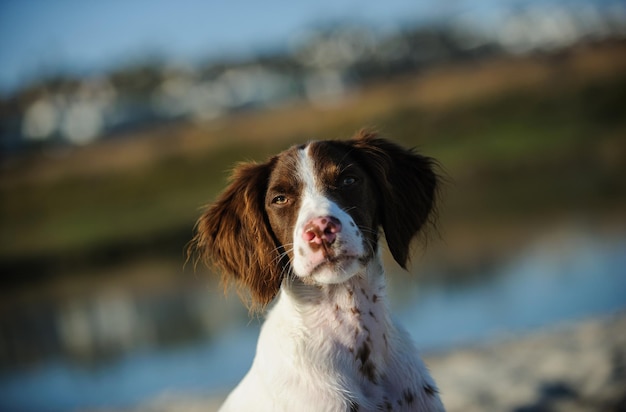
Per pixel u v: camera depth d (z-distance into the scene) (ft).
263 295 14.30
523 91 122.93
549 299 39.06
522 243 56.49
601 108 110.42
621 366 23.15
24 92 227.40
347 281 13.46
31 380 41.16
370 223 14.12
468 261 52.90
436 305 40.75
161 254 82.69
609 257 47.09
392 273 51.42
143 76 239.91
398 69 220.23
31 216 113.09
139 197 112.37
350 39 240.32
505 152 99.14
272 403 13.07
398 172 15.43
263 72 239.30
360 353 13.42
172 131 168.86
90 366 42.19
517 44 216.33
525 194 79.51
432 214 16.03
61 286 78.23
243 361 37.42
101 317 59.36
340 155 14.49
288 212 14.03
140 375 37.83
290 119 141.38
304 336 13.43
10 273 84.79
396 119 121.80
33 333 57.31
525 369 25.16
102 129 216.95
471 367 26.89
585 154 94.32
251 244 14.69
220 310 53.93
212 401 28.68
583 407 20.07
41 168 144.56
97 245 86.69
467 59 214.90
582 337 28.60
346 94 173.58
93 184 121.29
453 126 113.50
